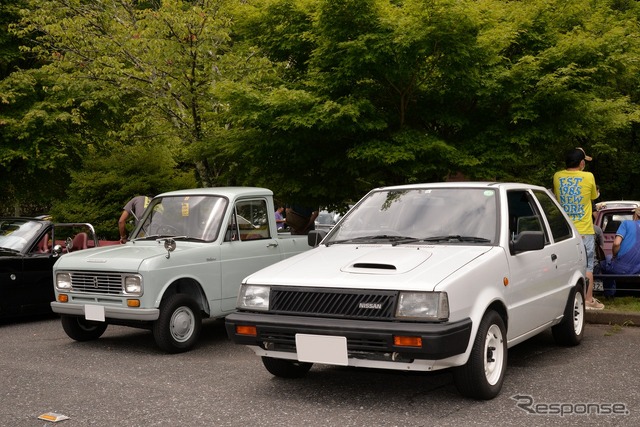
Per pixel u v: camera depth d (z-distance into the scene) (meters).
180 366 7.25
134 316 7.71
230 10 13.30
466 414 5.36
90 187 17.23
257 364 7.32
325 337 5.42
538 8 12.30
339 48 11.03
